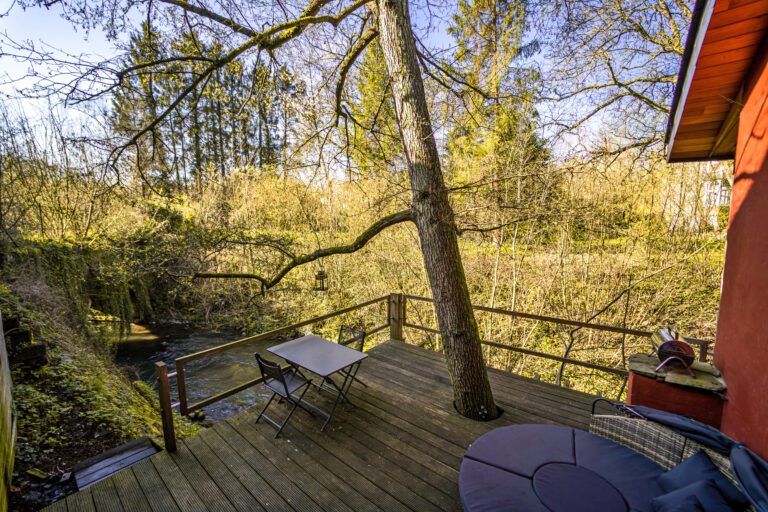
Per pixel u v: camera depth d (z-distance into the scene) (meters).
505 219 6.52
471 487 1.77
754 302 1.94
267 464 2.71
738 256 2.27
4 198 7.51
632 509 1.62
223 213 8.66
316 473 2.62
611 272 7.59
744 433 1.96
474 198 6.33
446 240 3.27
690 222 7.09
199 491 2.45
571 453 2.02
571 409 3.47
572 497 1.69
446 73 4.53
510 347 4.25
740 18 1.71
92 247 7.64
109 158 3.94
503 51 5.98
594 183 7.15
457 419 3.30
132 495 2.42
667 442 2.03
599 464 1.93
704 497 1.48
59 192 8.27
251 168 6.97
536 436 2.19
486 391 3.31
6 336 4.40
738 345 2.15
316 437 3.04
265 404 3.50
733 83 2.34
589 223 7.39
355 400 3.64
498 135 6.52
